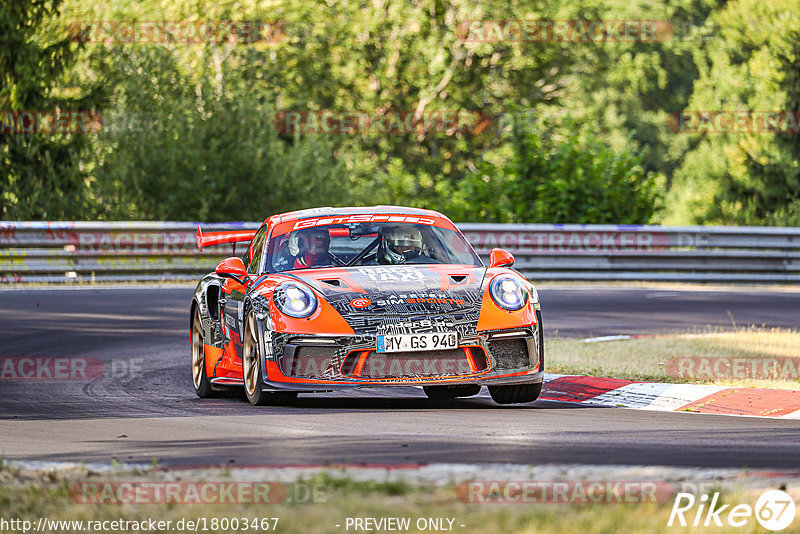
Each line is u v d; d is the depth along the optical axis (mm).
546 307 56250
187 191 87562
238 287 29609
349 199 95812
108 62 94312
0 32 88438
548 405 27703
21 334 44500
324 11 138625
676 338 42500
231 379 29500
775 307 56656
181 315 51531
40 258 64688
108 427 24188
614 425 23688
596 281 72438
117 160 86812
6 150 88312
